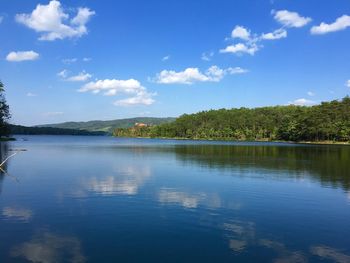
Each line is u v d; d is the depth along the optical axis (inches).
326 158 2984.7
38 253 694.5
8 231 823.1
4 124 6225.4
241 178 1716.3
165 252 705.6
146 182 1560.0
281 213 1027.9
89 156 3112.7
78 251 705.6
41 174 1811.0
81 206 1072.8
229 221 931.3
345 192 1363.2
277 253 711.7
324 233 843.4
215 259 676.7
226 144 6525.6
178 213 1001.5
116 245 741.9
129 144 6402.6
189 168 2140.7
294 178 1734.7
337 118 7249.0
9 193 1272.1
